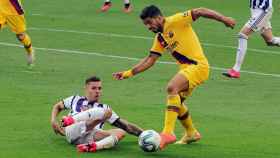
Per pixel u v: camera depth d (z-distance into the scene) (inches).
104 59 1336.1
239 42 1222.3
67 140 804.6
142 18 788.6
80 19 1772.9
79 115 788.6
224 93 1101.1
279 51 1454.2
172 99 766.5
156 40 805.2
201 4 2074.3
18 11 1203.9
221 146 815.1
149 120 924.6
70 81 1150.3
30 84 1119.6
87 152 770.8
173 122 767.7
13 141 812.6
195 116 957.2
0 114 935.0
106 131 789.2
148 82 1158.3
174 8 1978.3
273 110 1003.9
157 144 756.6
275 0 2159.2
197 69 778.8
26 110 959.0
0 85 1105.4
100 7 1979.6
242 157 772.6
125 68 1261.1
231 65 1321.4
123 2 2069.4
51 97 1038.4
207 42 1526.8
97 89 810.2
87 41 1503.4
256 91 1119.6
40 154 762.2
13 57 1327.5
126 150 784.9
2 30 1585.9
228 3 2107.5
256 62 1347.2
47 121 904.9
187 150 794.8
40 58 1328.7
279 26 1739.7
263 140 844.0
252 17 1236.5
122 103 1015.6
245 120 943.0
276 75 1244.5
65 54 1371.8
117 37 1551.4
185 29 784.9
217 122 929.5
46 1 2060.8
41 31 1603.1
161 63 1307.8
